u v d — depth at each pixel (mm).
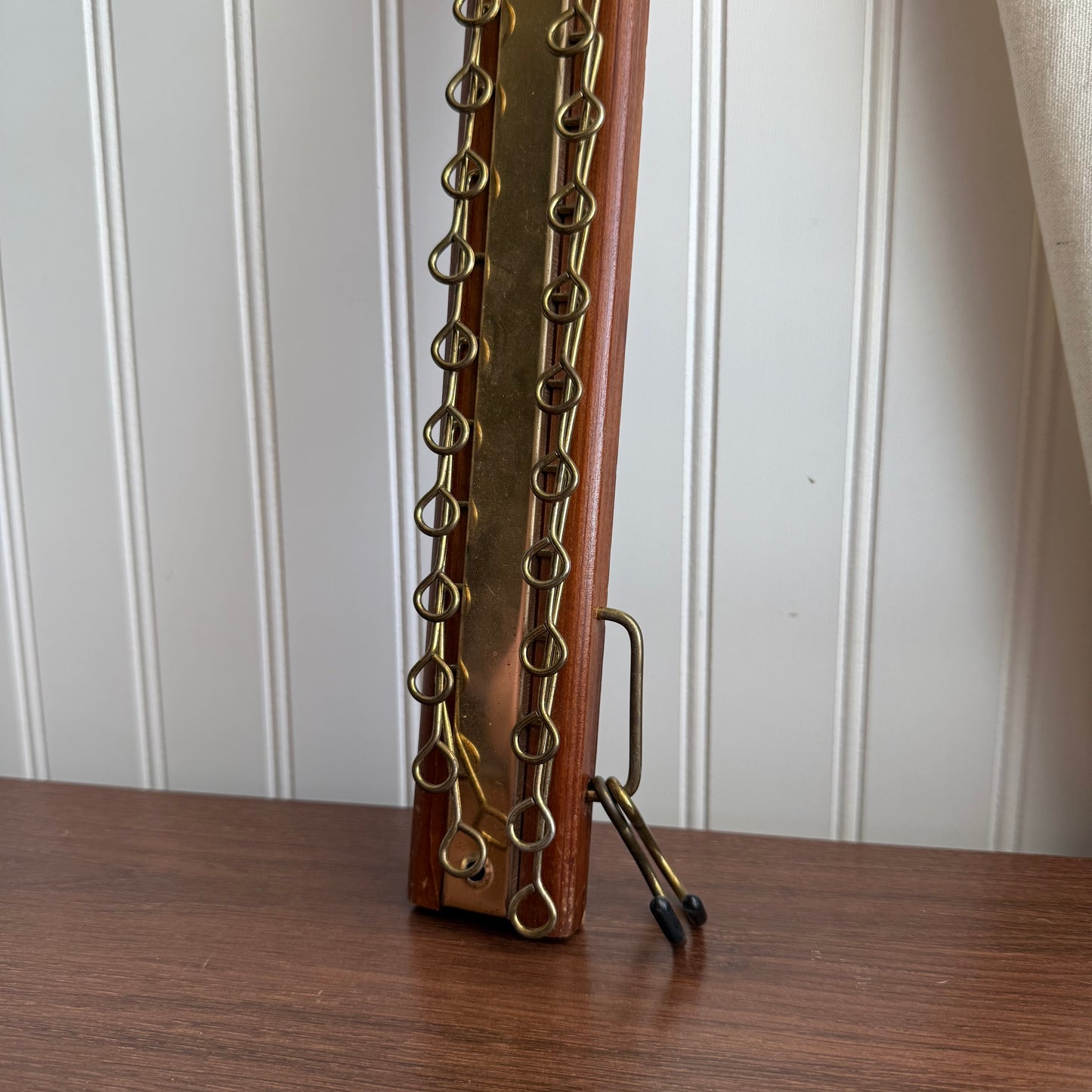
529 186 513
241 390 736
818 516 681
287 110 692
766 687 708
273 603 763
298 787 787
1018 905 583
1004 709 683
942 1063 433
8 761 832
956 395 652
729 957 523
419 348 706
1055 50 532
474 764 541
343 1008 476
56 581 793
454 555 550
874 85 628
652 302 674
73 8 703
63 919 564
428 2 661
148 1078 425
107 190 725
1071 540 655
